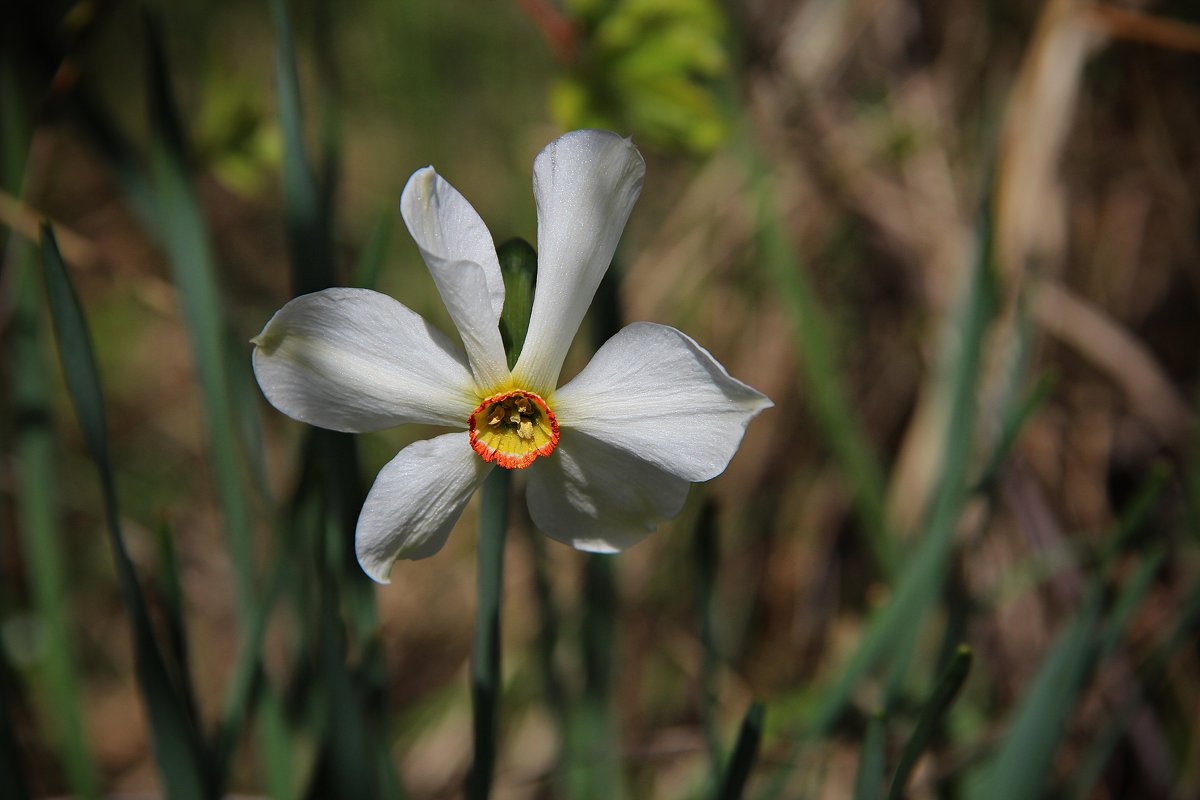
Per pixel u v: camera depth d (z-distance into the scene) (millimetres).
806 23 565
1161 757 457
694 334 567
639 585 533
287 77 343
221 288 374
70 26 380
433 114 651
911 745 335
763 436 561
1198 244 568
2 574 375
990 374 458
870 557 547
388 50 645
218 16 668
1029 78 447
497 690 340
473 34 653
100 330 640
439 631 570
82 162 643
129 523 541
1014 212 456
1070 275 586
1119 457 554
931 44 589
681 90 383
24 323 382
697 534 357
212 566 607
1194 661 485
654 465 314
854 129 574
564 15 429
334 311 308
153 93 353
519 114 665
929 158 567
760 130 560
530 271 317
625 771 491
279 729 364
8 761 351
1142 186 578
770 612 560
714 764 369
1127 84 571
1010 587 456
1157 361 579
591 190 312
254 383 367
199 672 577
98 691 571
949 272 543
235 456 366
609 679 381
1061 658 361
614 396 315
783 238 451
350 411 311
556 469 319
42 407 383
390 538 312
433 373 313
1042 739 362
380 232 347
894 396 575
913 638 377
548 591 389
